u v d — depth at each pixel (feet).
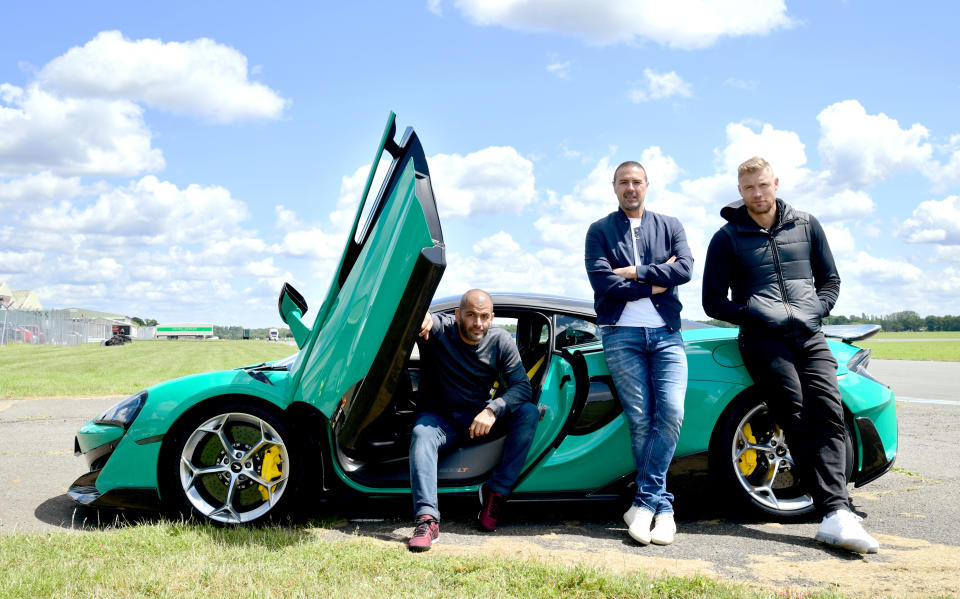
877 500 13.17
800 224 11.35
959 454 18.02
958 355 99.09
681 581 8.05
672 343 11.07
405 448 11.89
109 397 32.37
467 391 11.15
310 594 7.41
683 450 11.35
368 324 9.27
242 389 10.55
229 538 9.70
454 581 8.01
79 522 11.30
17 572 7.92
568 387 11.51
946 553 9.79
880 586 8.36
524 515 12.14
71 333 215.92
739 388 11.49
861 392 11.69
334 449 10.54
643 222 11.50
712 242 11.68
